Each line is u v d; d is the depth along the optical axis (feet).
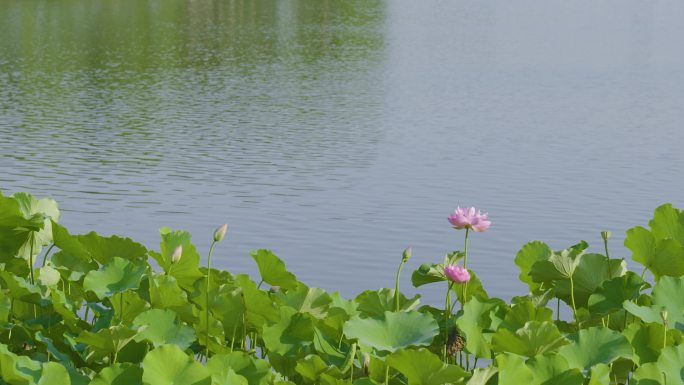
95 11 177.47
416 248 33.83
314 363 10.27
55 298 11.58
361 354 10.64
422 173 48.96
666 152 56.44
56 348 11.20
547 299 13.15
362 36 147.64
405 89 88.84
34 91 82.33
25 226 12.91
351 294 28.32
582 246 13.96
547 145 59.00
